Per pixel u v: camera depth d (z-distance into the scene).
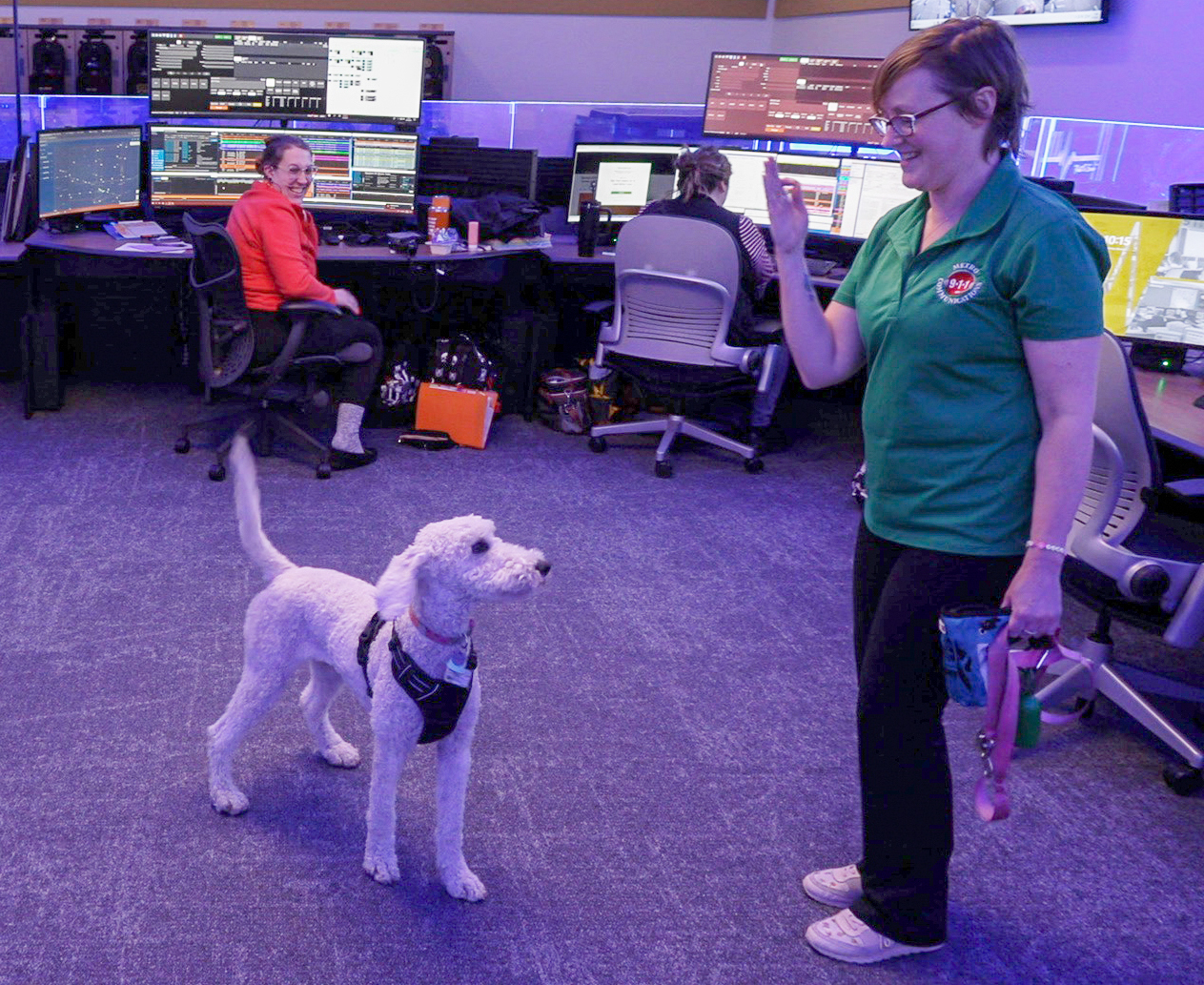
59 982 1.74
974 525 1.62
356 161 4.79
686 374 4.25
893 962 1.90
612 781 2.36
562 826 2.21
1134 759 2.58
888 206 4.69
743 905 2.02
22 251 4.19
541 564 1.75
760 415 4.54
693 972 1.85
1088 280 1.47
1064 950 1.96
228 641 2.81
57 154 4.34
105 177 4.56
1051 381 1.50
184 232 4.70
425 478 4.08
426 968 1.82
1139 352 3.37
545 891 2.02
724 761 2.46
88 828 2.11
